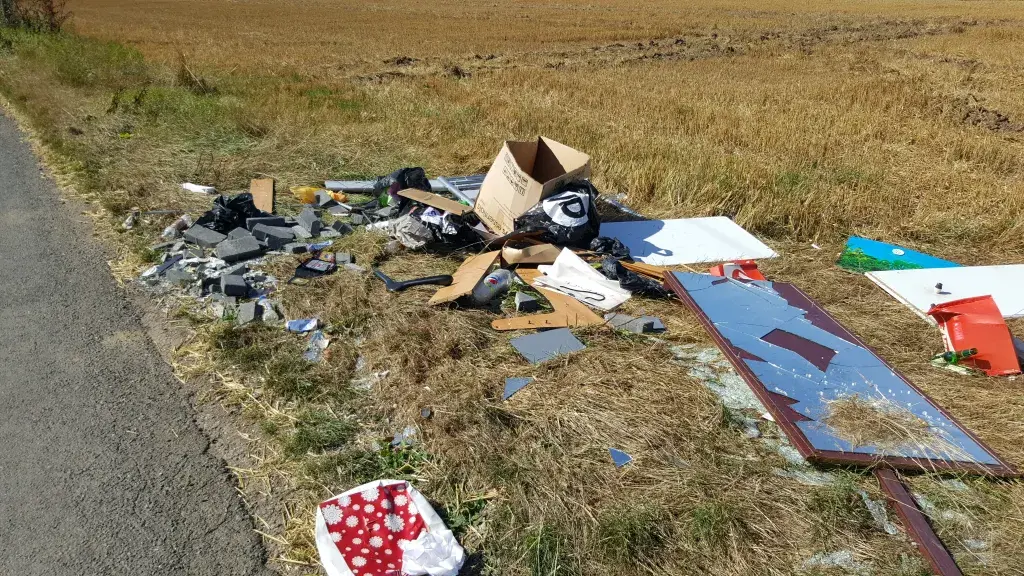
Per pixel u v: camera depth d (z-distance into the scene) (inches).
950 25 1362.0
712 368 166.7
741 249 245.1
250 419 147.8
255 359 166.7
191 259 221.0
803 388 153.6
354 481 128.5
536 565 109.0
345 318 182.5
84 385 157.9
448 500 123.8
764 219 267.0
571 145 362.6
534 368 161.5
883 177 323.0
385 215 259.8
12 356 168.4
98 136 365.1
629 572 109.2
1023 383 163.3
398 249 228.5
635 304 197.8
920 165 356.8
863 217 277.4
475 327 178.4
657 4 2106.3
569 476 128.0
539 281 204.2
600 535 114.6
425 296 195.0
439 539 112.1
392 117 415.8
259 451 138.5
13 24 796.6
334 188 293.3
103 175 303.6
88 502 124.8
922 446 136.5
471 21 1472.7
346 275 208.7
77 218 260.4
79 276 212.4
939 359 173.8
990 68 740.0
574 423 142.6
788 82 634.8
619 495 124.3
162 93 459.2
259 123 382.6
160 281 209.0
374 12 1715.1
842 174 322.3
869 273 219.5
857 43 1035.9
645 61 827.4
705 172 309.7
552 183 235.3
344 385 157.1
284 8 1801.2
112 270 217.2
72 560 113.0
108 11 1600.6
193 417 148.5
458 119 414.6
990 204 289.0
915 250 251.8
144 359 169.3
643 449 135.8
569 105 494.9
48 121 396.8
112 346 174.4
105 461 134.7
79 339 176.9
